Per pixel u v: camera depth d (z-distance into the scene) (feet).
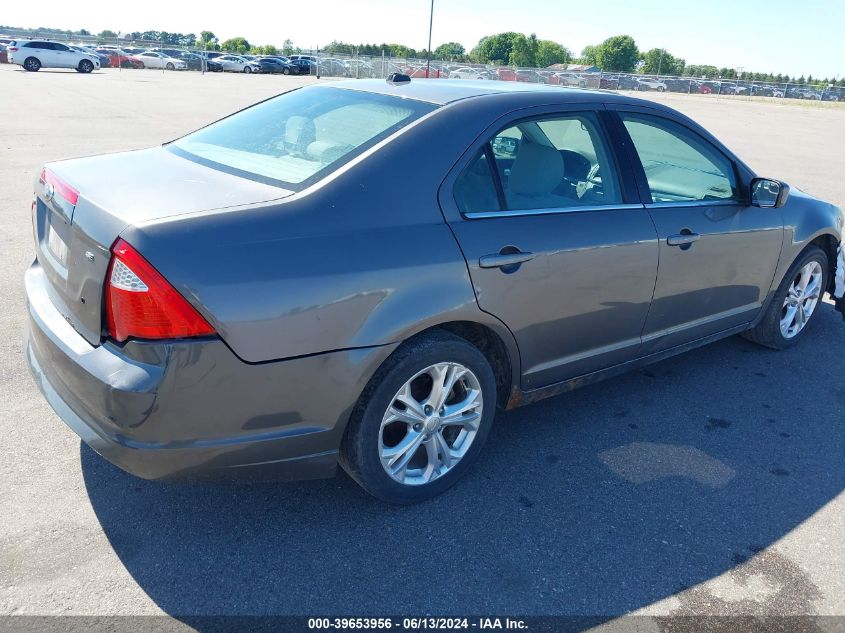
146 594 7.91
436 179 9.12
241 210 7.88
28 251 19.56
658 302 11.96
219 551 8.64
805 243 14.69
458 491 10.12
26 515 9.01
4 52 135.23
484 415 10.09
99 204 7.95
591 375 11.68
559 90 11.25
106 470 10.07
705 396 13.51
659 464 11.09
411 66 135.23
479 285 9.18
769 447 11.78
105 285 7.53
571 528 9.43
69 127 45.16
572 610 8.04
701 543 9.30
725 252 12.85
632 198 11.41
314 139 9.68
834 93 162.81
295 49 331.77
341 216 8.31
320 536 9.00
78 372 7.74
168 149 10.87
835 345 16.44
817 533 9.64
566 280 10.24
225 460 7.96
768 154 51.37
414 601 8.04
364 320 8.23
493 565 8.66
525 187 10.09
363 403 8.69
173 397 7.38
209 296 7.30
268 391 7.82
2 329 14.39
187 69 167.22
